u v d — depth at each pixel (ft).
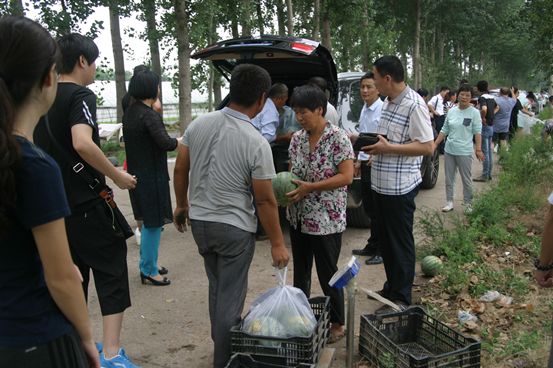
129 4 44.09
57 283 4.30
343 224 9.37
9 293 4.19
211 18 44.55
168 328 10.67
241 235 7.84
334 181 8.93
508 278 12.58
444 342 8.68
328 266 9.39
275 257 8.13
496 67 191.62
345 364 8.99
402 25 115.65
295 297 8.13
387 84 10.52
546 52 50.83
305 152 9.48
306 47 13.70
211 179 7.75
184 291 12.75
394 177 10.57
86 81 8.46
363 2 58.90
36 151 4.13
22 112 4.28
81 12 41.01
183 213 8.82
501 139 32.73
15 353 4.21
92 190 8.18
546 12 45.01
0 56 4.09
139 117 11.54
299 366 7.19
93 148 7.77
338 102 16.83
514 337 9.53
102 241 8.32
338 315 9.68
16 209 4.01
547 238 6.13
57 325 4.44
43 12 39.96
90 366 4.95
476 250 14.70
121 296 8.63
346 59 70.69
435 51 147.64
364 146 10.51
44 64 4.26
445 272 12.57
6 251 4.13
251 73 7.61
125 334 10.38
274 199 7.88
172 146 11.82
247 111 7.82
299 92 8.91
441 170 31.73
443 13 122.52
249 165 7.64
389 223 10.77
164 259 15.37
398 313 9.26
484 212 17.57
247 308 11.51
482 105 26.37
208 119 7.87
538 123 39.88
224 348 7.91
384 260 11.37
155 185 12.10
